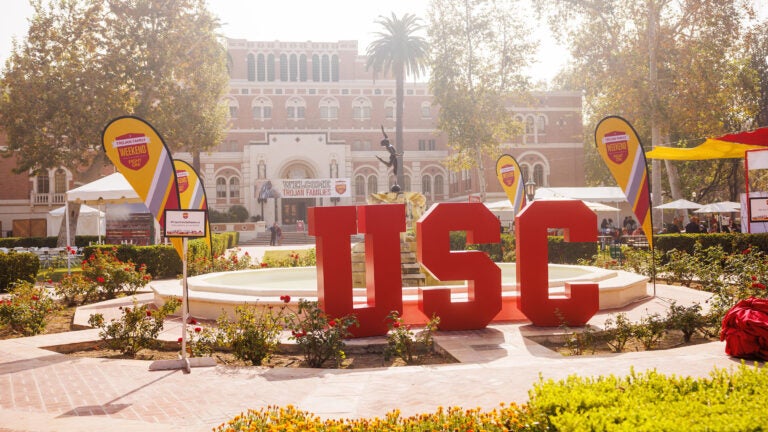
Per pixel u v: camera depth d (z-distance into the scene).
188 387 6.08
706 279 13.20
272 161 53.75
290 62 60.00
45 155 27.05
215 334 8.07
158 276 18.98
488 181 48.09
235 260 18.06
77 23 27.39
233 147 57.62
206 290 11.36
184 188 15.34
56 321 11.23
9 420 4.95
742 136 13.98
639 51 28.00
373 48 44.44
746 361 6.36
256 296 10.51
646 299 11.98
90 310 11.81
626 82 27.30
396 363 7.64
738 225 27.19
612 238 27.31
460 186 55.59
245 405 5.39
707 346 7.41
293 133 54.12
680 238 17.78
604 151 13.38
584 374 6.04
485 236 9.15
